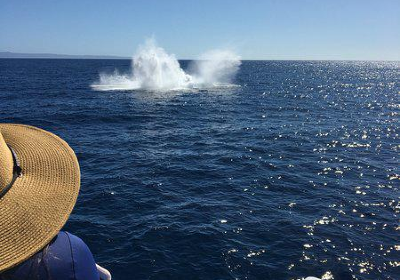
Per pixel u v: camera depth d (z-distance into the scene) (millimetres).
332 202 12664
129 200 12398
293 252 9344
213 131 24984
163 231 10234
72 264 1825
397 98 50000
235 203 12414
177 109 34844
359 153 19625
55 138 2156
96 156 17875
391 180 15164
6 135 2119
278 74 117062
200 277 8352
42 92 48094
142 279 8250
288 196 13188
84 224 10562
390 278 8406
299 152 19594
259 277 8391
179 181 14484
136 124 27047
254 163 17266
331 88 66500
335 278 8391
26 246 1603
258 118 31109
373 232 10500
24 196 1729
